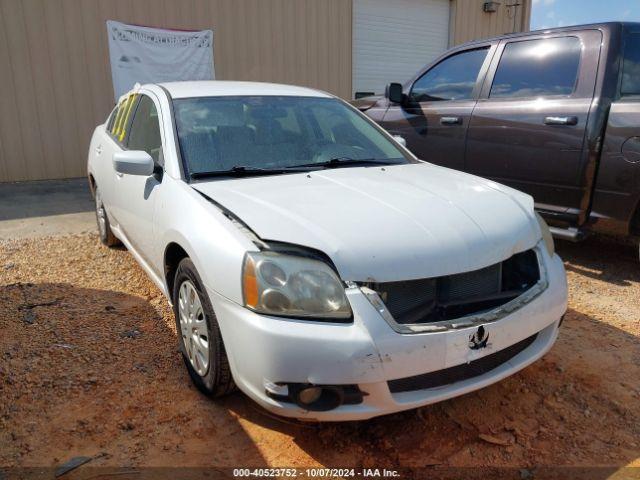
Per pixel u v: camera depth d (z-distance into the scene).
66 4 8.44
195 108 3.47
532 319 2.48
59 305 3.93
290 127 3.54
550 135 4.52
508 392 2.87
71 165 8.96
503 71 5.04
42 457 2.37
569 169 4.44
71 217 6.60
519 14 13.91
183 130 3.28
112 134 4.71
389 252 2.25
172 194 2.93
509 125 4.82
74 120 8.84
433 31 12.52
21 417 2.63
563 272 2.78
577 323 3.67
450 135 5.33
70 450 2.41
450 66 5.56
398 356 2.13
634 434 2.54
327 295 2.17
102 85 8.91
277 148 3.36
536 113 4.62
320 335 2.12
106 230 5.16
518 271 2.62
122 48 8.92
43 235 5.82
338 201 2.64
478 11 13.12
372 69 11.72
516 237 2.58
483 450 2.44
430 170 3.42
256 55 10.15
